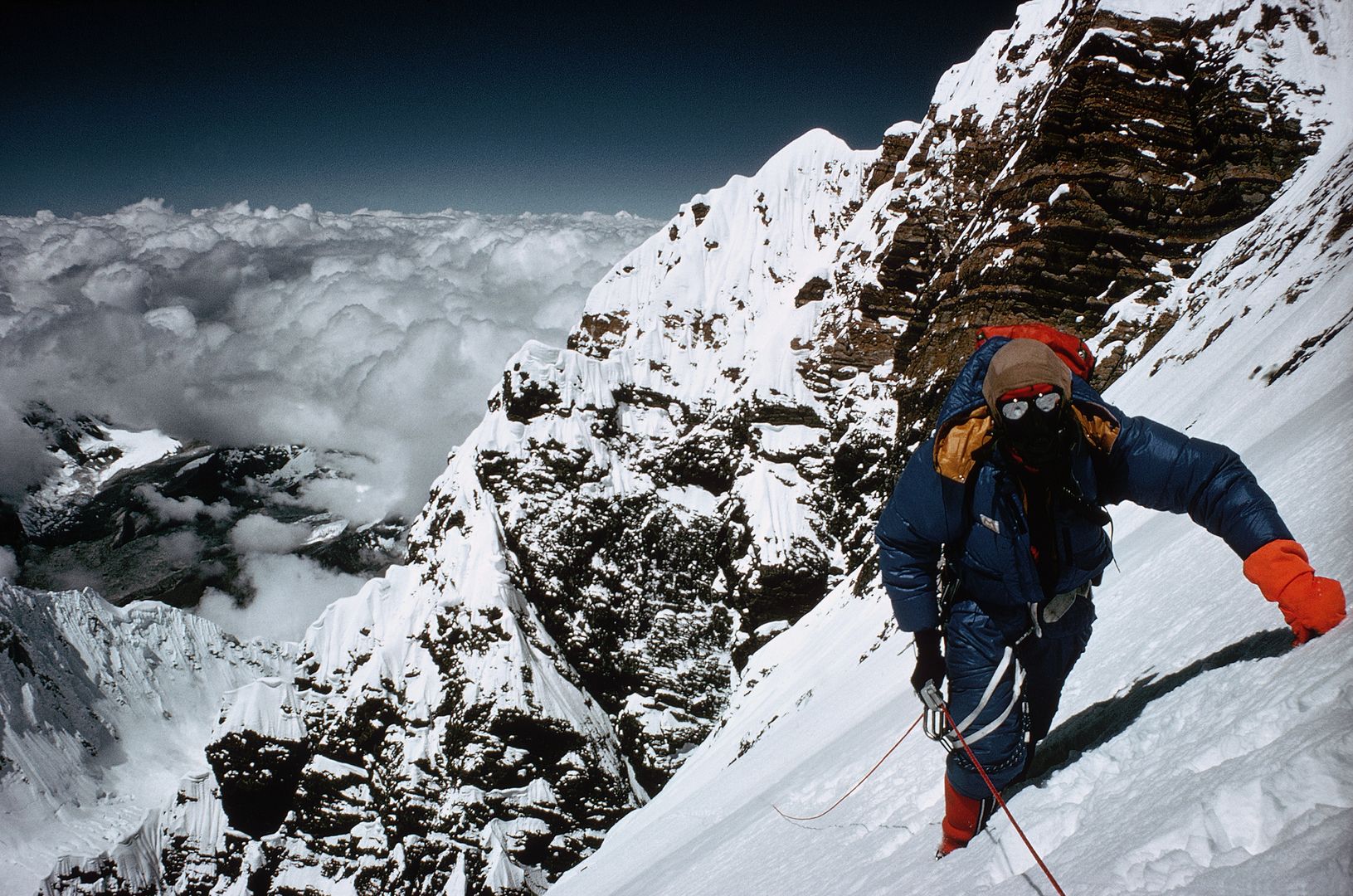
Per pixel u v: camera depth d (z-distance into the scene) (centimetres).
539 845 14038
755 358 15638
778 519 13850
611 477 16175
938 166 10231
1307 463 682
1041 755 462
